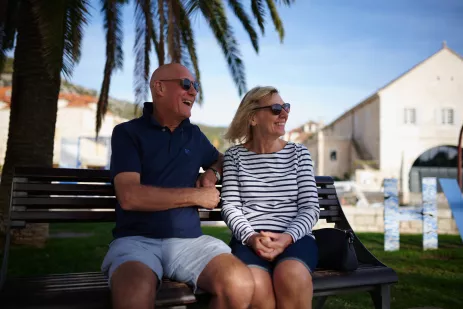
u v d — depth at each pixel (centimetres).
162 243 246
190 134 278
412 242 847
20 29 653
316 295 245
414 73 3497
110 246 250
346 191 2292
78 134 4075
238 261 228
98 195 284
